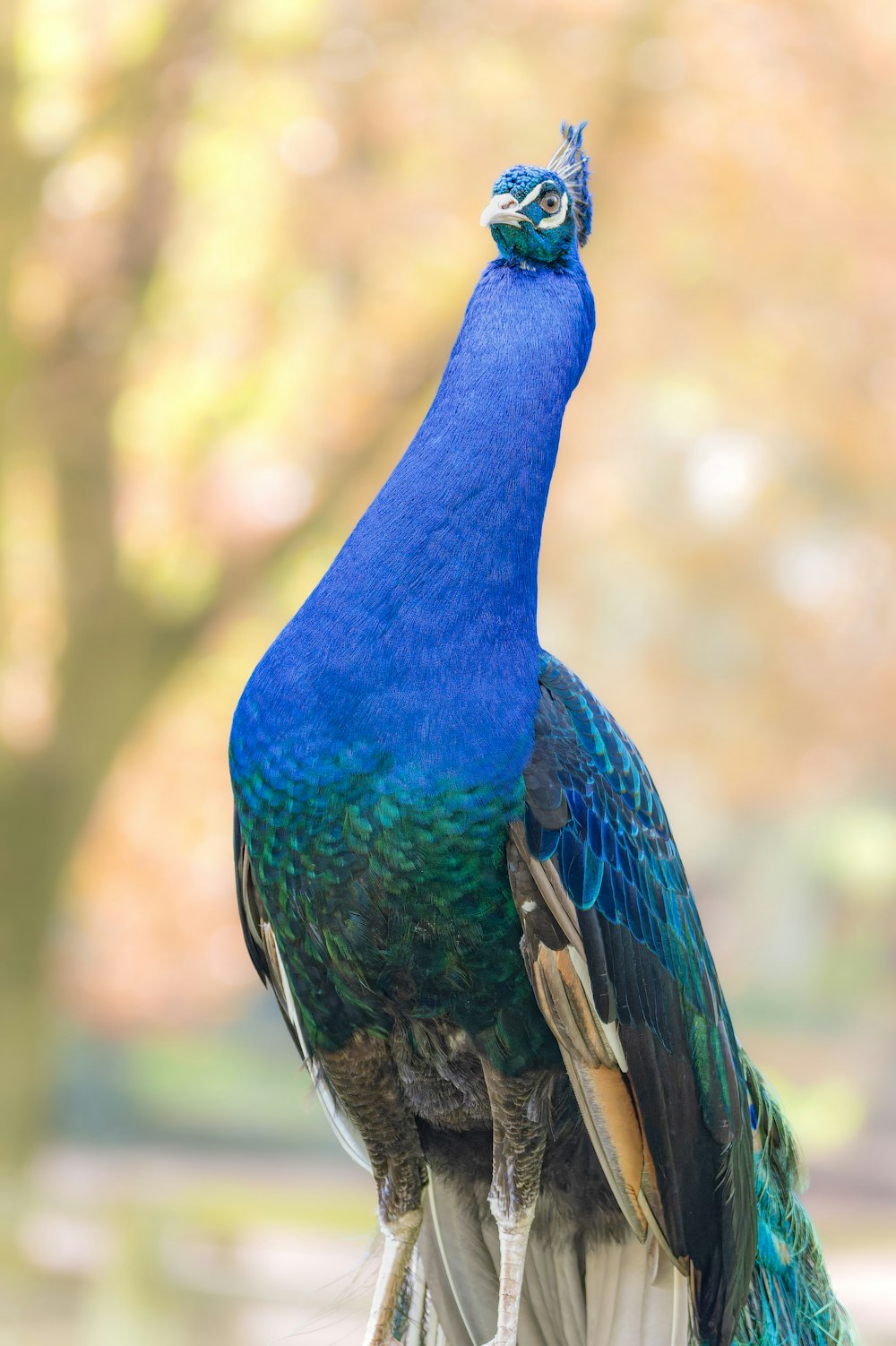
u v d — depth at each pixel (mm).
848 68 20422
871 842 40719
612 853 4527
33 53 18953
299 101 19672
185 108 19172
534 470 4660
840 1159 31812
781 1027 44562
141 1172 27562
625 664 30797
